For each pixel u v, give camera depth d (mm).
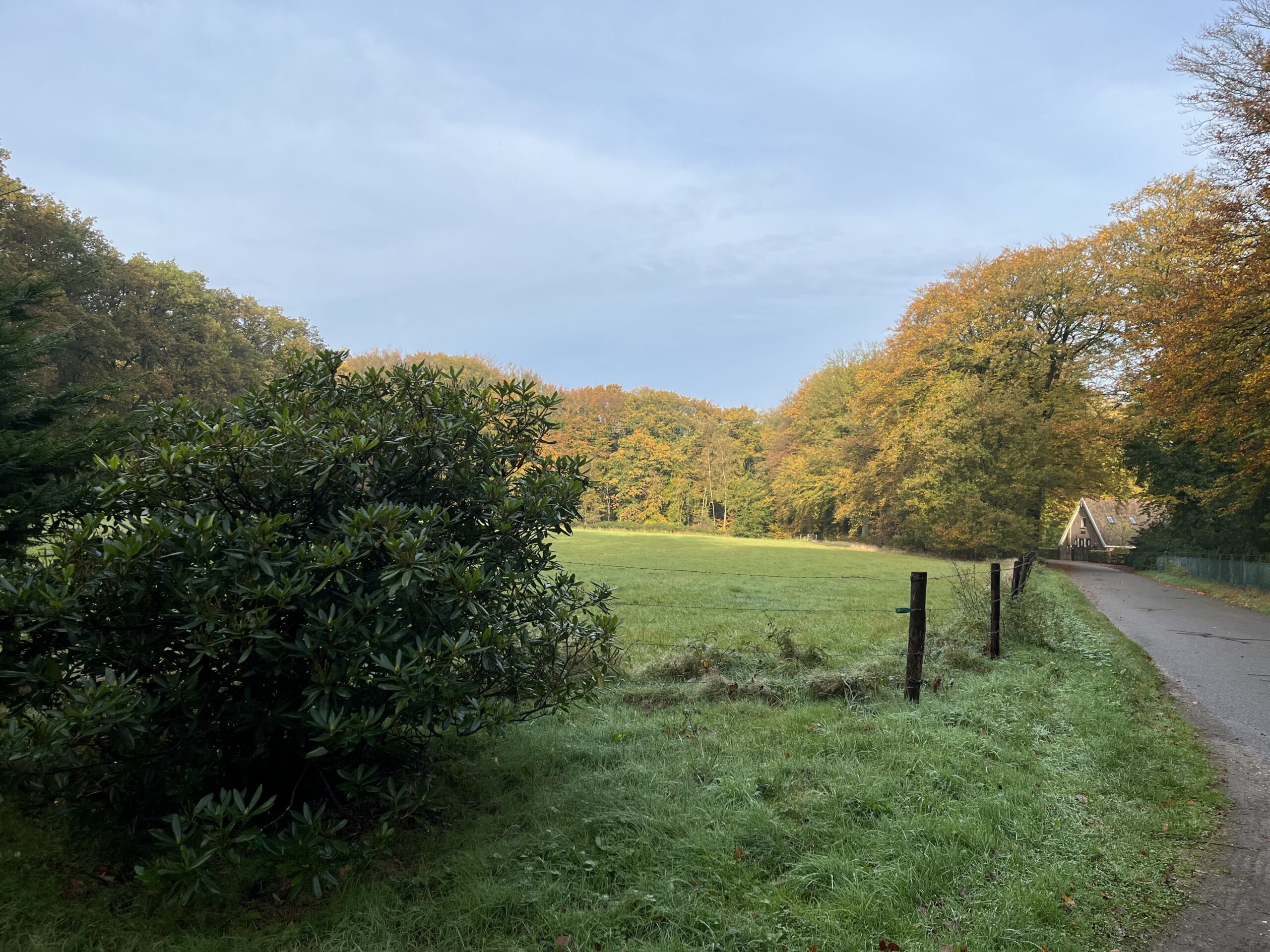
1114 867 4402
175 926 3385
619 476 86000
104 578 3387
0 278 17000
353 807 4504
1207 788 5867
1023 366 44031
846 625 13625
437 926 3496
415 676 3797
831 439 66312
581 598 5160
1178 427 24406
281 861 3674
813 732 6543
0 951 3076
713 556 40000
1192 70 20125
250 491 4016
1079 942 3617
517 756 5691
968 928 3617
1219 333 20766
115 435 4973
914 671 7738
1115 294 39844
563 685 4883
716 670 8727
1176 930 3818
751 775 5336
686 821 4570
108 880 3670
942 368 46594
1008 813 4922
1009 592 14016
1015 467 42969
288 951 3258
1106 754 6301
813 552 46781
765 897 3766
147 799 3844
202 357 41781
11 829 3977
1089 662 10695
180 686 3584
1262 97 19125
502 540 4715
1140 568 45531
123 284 38812
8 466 4637
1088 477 44219
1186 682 10047
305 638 3676
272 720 3779
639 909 3662
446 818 4680
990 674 9156
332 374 5102
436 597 4031
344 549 3766
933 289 47812
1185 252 23656
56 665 3326
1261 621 17859
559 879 3920
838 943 3420
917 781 5371
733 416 97500
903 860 4168
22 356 5250
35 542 4793
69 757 3520
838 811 4801
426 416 4594
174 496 3844
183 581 3506
